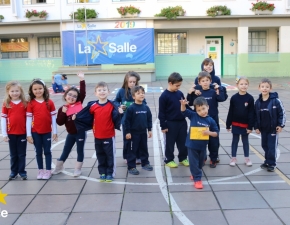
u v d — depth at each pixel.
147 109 5.53
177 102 5.57
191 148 4.89
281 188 4.75
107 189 4.84
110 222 3.87
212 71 6.12
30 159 6.25
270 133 5.39
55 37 22.59
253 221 3.84
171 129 5.62
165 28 20.61
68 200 4.48
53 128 5.33
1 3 21.09
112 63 20.67
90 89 16.77
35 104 5.21
